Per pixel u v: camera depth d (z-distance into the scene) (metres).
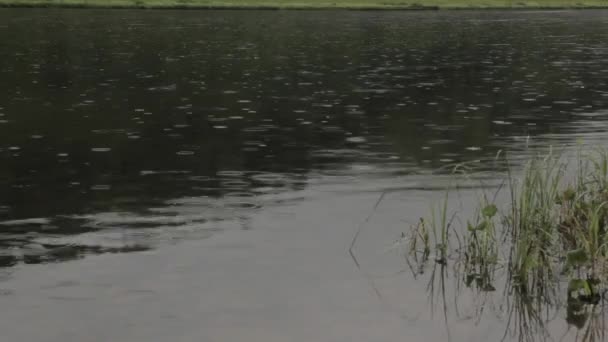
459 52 36.62
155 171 14.05
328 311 8.37
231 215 11.54
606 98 23.11
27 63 29.77
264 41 40.12
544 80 27.06
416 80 26.67
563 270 9.45
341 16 60.59
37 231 10.77
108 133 17.31
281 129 17.98
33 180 13.38
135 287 8.89
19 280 9.05
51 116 19.25
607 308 8.53
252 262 9.70
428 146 16.30
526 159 15.09
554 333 7.93
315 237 10.65
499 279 9.26
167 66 29.64
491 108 21.17
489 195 12.59
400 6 72.75
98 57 32.06
